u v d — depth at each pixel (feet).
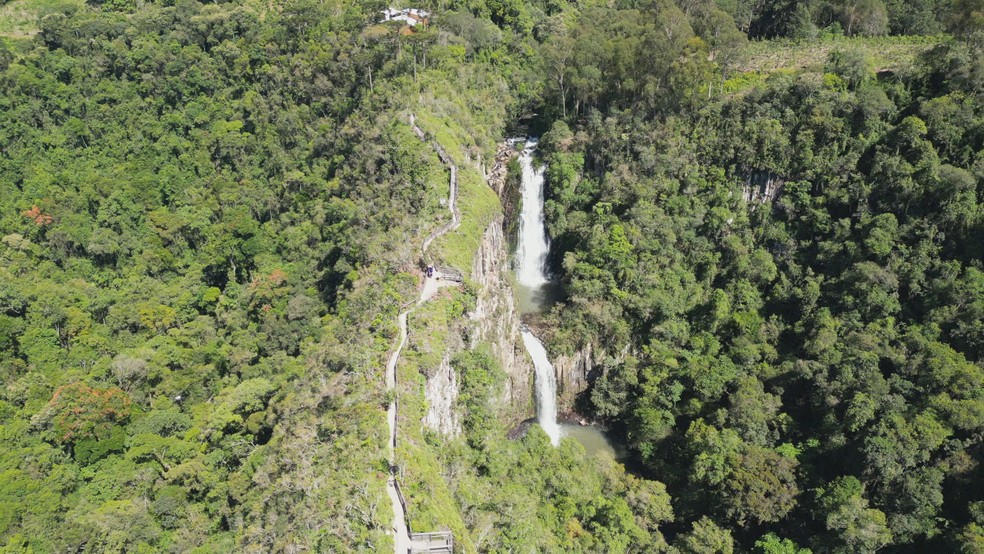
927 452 304.71
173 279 484.33
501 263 429.79
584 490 320.70
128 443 341.82
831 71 453.99
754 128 434.30
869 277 373.20
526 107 548.31
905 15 572.92
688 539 305.94
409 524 223.30
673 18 483.10
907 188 388.37
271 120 563.48
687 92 454.40
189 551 285.64
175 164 560.20
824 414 344.28
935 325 355.15
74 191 520.01
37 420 341.00
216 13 634.02
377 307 321.93
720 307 398.01
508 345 394.11
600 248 418.10
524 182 475.72
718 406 367.45
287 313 406.21
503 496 272.31
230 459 331.16
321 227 453.58
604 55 476.54
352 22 558.15
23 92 567.59
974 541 270.05
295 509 241.96
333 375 299.17
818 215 411.13
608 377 404.36
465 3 596.70
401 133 430.61
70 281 459.32
